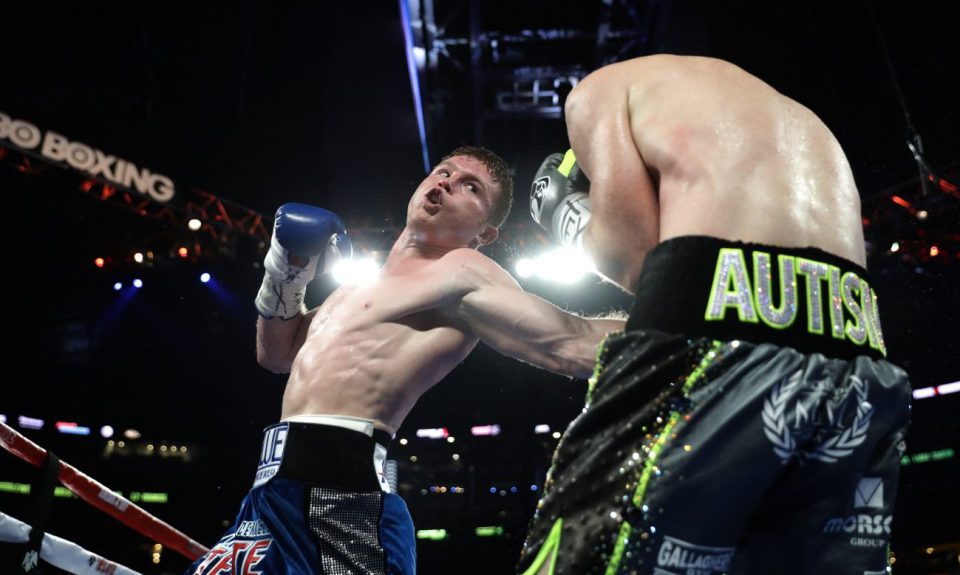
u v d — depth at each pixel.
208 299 18.09
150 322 18.47
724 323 1.34
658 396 1.33
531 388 18.42
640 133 1.63
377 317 2.29
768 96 1.64
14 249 15.98
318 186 17.23
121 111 15.19
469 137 16.00
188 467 19.44
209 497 19.27
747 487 1.29
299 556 2.00
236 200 16.42
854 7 12.48
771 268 1.38
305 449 2.12
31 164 13.47
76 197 14.74
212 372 19.41
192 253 15.68
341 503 2.07
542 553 1.33
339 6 13.66
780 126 1.59
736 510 1.29
